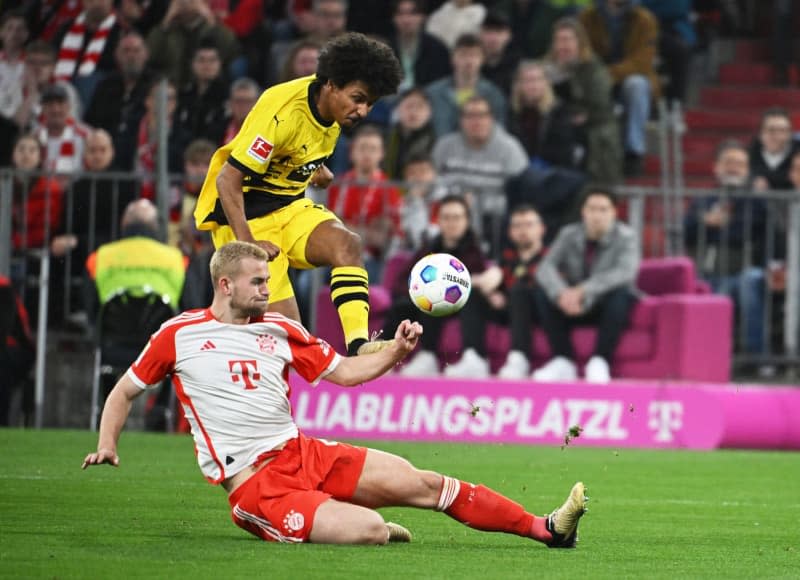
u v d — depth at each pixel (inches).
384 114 1828.2
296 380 1385.3
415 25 1863.9
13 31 1845.5
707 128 2078.0
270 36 1937.7
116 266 1334.9
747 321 1576.0
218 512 780.6
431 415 1389.0
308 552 605.3
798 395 1416.1
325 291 1486.2
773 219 1567.4
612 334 1449.3
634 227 1569.9
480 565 595.2
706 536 743.7
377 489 637.9
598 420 1389.0
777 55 2176.4
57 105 1662.2
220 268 638.5
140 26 1915.6
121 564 570.3
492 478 1040.2
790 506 906.7
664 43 2064.5
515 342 1464.1
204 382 633.6
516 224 1499.8
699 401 1380.4
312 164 787.4
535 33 1979.6
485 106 1669.5
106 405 638.5
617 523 799.1
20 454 1088.8
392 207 1546.5
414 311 1459.2
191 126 1704.0
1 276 1429.6
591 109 1774.1
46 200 1460.4
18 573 547.8
